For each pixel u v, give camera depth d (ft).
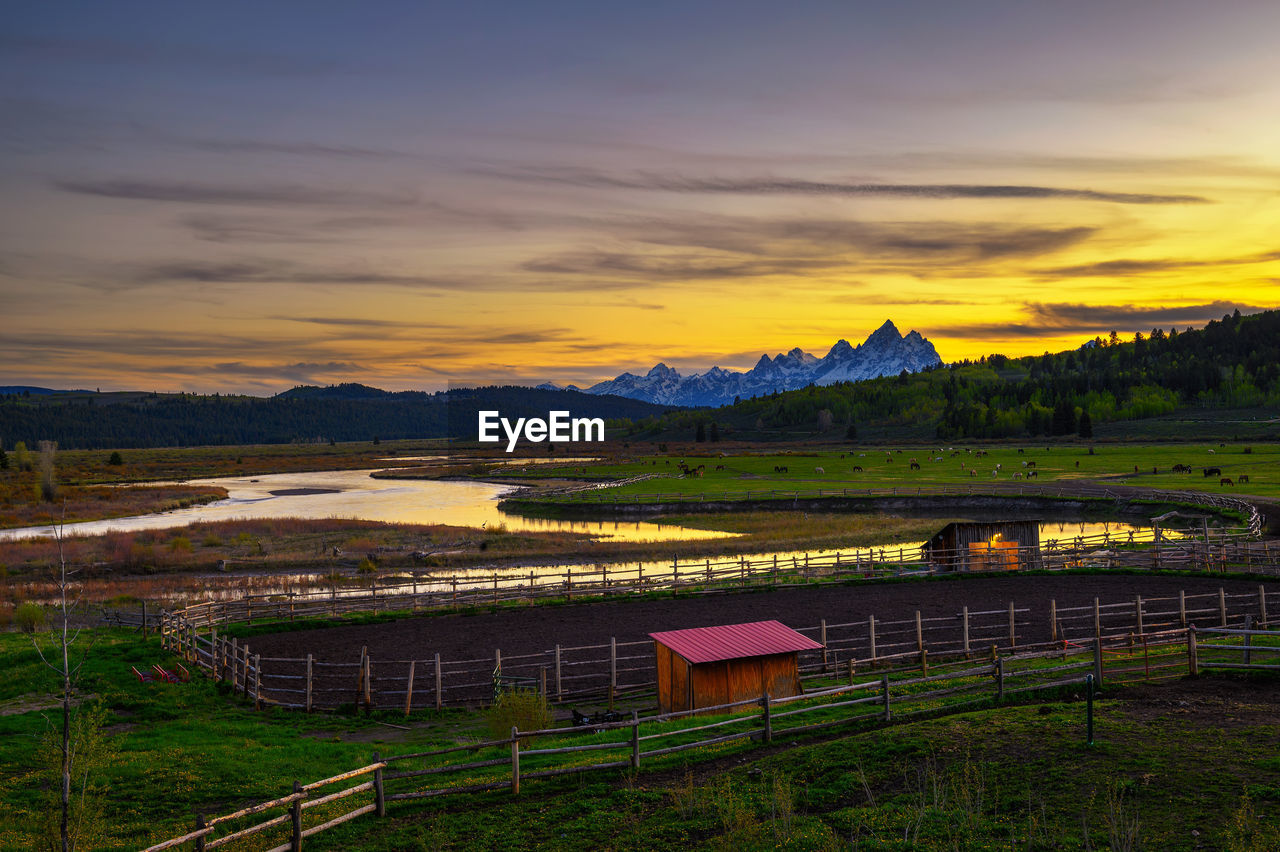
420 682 84.84
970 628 100.01
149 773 55.52
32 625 111.55
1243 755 44.52
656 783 50.31
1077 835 37.70
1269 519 193.36
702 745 55.77
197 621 109.09
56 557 181.37
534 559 181.27
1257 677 60.34
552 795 49.65
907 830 39.06
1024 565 142.92
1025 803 41.81
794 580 136.77
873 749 50.88
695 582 132.98
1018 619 103.35
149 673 86.22
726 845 39.34
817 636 99.14
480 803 48.85
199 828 38.17
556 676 80.43
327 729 70.44
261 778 54.85
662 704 73.51
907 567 146.61
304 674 87.56
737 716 66.33
